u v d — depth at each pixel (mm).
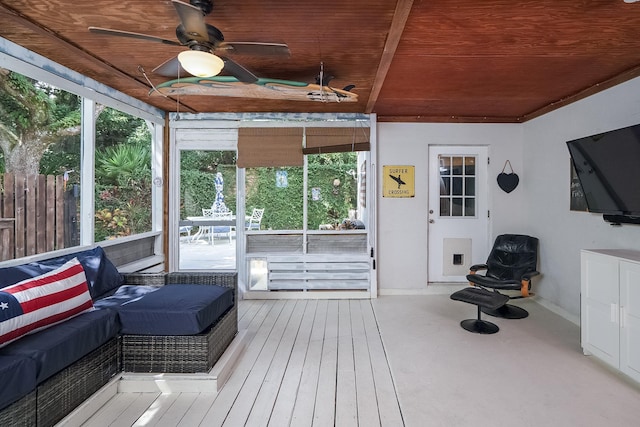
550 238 4086
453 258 4863
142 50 2713
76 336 2014
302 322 3678
